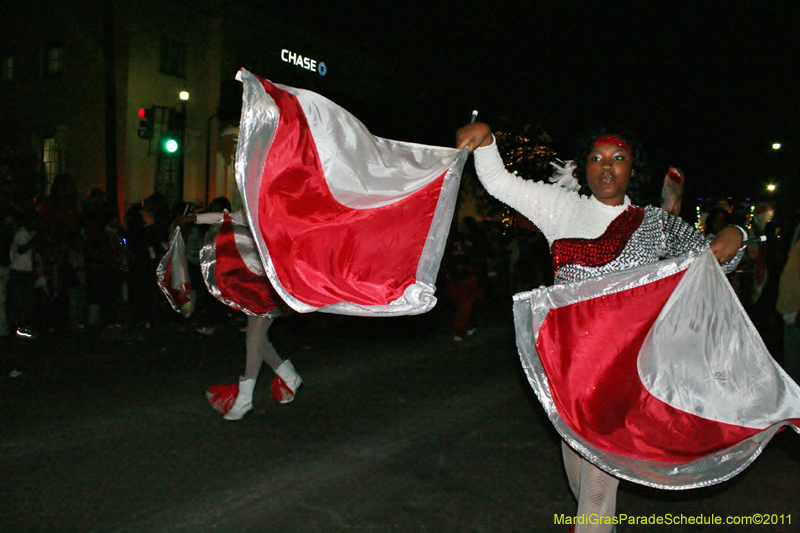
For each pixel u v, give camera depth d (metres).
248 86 3.05
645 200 2.81
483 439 5.16
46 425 5.23
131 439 4.94
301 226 3.12
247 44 23.45
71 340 8.99
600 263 2.74
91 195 9.85
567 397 2.75
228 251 5.11
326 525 3.59
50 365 7.39
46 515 3.62
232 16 22.81
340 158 3.20
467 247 10.13
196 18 22.08
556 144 15.70
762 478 4.51
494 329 11.58
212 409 5.78
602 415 2.72
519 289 16.84
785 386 2.75
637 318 2.75
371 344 9.48
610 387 2.73
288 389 5.73
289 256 3.11
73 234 9.52
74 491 3.96
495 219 23.27
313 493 4.02
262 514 3.71
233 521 3.61
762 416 2.74
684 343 2.75
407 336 10.38
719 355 2.76
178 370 7.32
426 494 4.05
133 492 3.97
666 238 2.78
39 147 22.80
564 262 2.80
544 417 5.81
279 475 4.30
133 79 20.70
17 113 23.41
